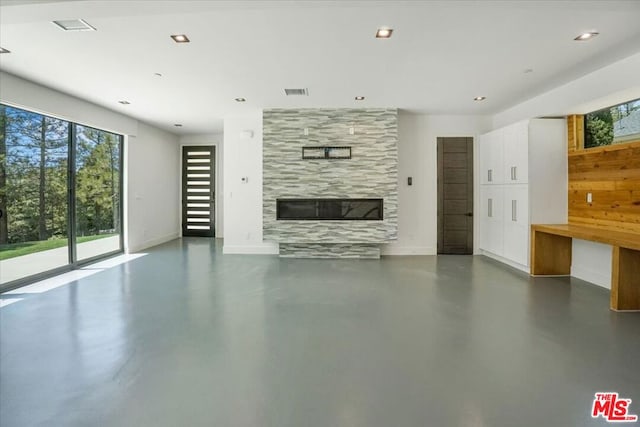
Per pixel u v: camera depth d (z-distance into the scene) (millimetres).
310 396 2139
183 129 8438
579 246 4980
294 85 4875
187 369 2463
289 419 1921
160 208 8422
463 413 1974
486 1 2365
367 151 6332
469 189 6883
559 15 2945
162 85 4840
